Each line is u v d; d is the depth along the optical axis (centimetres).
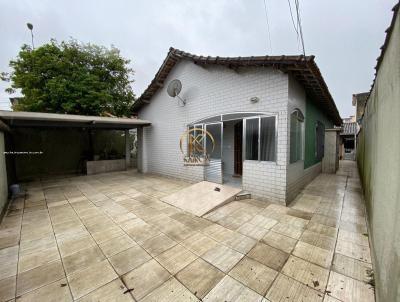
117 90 1077
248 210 403
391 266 133
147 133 908
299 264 224
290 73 423
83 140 984
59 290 190
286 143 421
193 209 407
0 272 218
